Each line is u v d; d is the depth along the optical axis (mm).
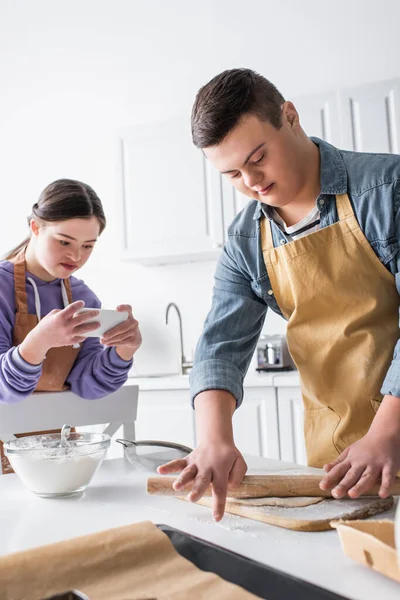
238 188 1158
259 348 3186
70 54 4012
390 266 1175
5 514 883
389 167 1176
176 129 3303
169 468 895
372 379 1174
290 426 2768
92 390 1648
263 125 1055
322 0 3395
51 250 1708
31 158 4133
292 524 761
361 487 797
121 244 3436
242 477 886
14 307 1776
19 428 1381
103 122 3943
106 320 1447
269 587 553
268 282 1300
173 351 3721
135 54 3850
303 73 3443
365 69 3320
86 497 962
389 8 3270
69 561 616
